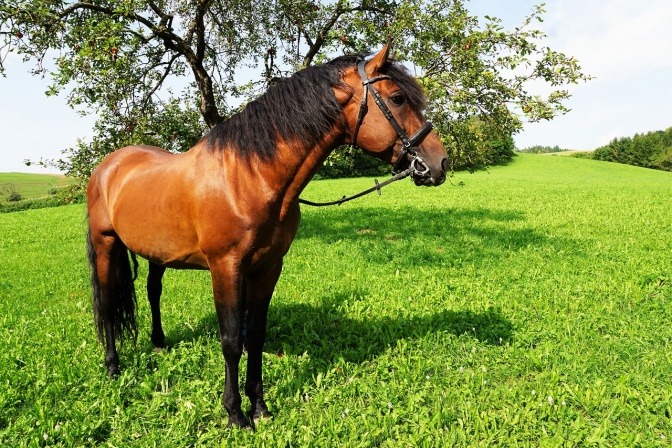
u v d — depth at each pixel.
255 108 3.22
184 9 8.76
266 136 3.09
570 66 7.28
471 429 3.35
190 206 3.30
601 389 3.76
